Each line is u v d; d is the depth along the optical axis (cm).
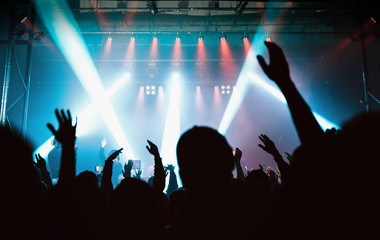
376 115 82
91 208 125
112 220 127
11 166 84
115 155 246
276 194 103
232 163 116
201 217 104
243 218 103
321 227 86
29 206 87
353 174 79
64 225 113
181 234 104
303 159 90
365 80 713
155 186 200
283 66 112
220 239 101
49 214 114
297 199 87
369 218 79
